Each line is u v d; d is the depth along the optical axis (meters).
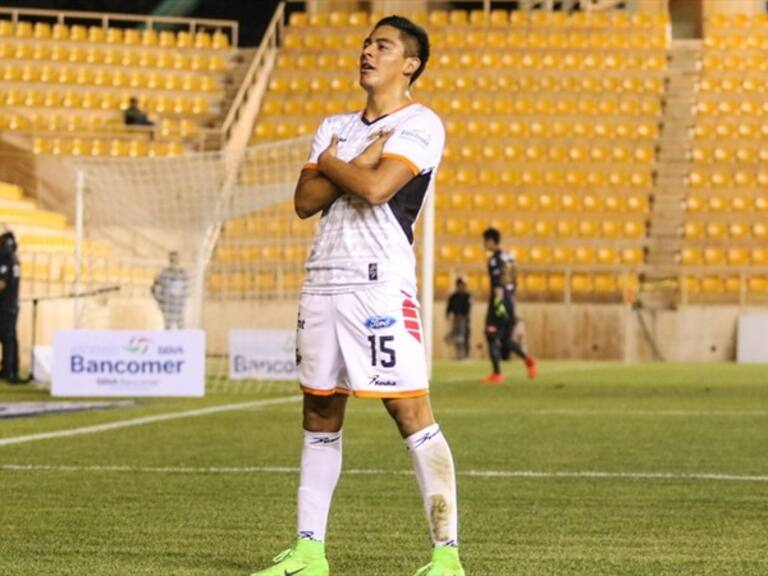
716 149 97.81
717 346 84.69
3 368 56.03
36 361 55.69
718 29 107.94
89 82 100.25
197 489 23.50
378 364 14.64
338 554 17.27
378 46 15.15
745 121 100.44
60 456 28.77
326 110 101.25
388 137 14.80
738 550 17.70
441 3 128.12
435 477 14.77
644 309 85.00
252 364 52.91
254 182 68.94
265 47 103.19
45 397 47.75
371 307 14.62
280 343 52.91
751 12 112.75
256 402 45.97
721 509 21.55
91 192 68.81
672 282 88.00
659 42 106.00
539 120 99.56
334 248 14.82
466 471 26.64
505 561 16.78
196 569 15.98
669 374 66.75
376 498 22.47
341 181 14.56
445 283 88.12
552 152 97.38
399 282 14.71
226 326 76.38
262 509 21.05
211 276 76.44
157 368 47.72
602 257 90.62
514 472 26.48
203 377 47.94
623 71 104.06
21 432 34.28
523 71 103.88
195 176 68.69
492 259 59.19
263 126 99.50
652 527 19.67
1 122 94.31
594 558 17.03
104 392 47.59
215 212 69.12
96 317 66.50
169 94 100.56
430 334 58.12
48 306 68.44
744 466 27.69
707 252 90.94
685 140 98.50
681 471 26.77
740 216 93.69
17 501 21.89
